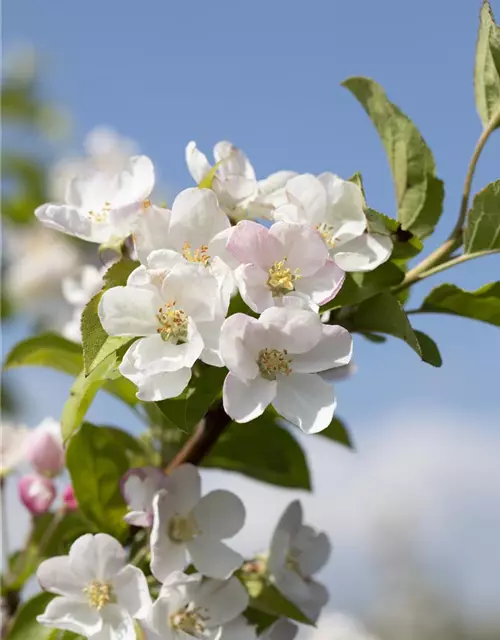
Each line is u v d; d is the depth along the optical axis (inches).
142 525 30.8
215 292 29.5
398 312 31.1
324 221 31.1
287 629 31.9
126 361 29.3
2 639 32.7
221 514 31.0
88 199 32.0
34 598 31.4
